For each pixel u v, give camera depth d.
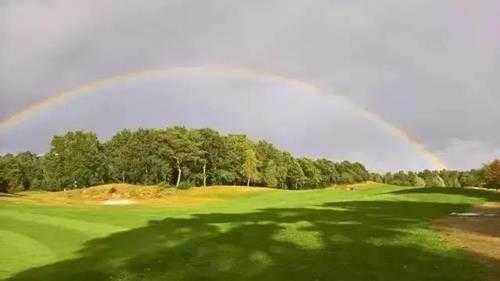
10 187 178.75
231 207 56.75
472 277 18.78
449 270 19.91
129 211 47.75
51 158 178.00
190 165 159.62
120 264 22.97
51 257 25.09
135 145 165.62
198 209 53.03
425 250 23.69
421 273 19.73
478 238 26.75
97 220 38.72
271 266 22.00
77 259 24.34
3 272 22.03
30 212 44.16
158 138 159.12
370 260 22.19
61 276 21.23
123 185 97.44
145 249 25.98
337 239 27.23
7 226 34.78
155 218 40.06
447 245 24.72
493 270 19.67
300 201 61.09
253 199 71.88
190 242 27.34
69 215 42.03
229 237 28.55
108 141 184.50
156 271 21.78
